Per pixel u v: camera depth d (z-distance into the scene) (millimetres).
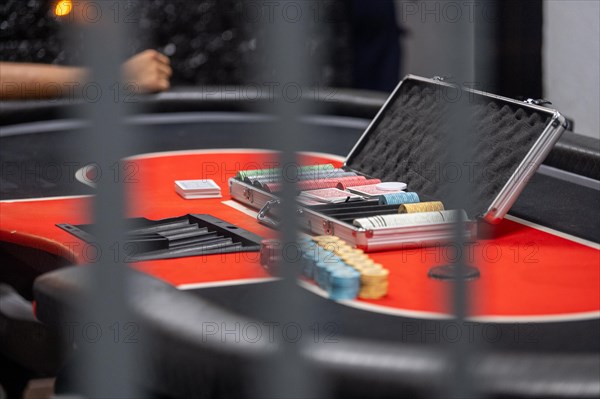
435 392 1460
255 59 6730
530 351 1616
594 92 4648
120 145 997
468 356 1135
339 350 1534
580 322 1792
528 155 2391
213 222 2615
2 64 4723
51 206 2990
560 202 2934
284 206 1033
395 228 2311
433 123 2803
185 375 1656
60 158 3881
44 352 2637
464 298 1101
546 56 4797
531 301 1929
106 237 1046
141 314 1715
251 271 2191
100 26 952
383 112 3062
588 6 4598
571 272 2152
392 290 2002
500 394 1420
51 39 6227
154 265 2236
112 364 1200
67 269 2004
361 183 2836
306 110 956
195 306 1746
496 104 2623
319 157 3873
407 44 8156
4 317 2727
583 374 1435
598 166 3221
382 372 1491
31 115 4648
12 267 3170
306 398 1193
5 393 3039
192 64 6809
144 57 4867
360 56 7160
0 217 2805
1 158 3908
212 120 4824
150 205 2938
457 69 1043
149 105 4828
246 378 1576
